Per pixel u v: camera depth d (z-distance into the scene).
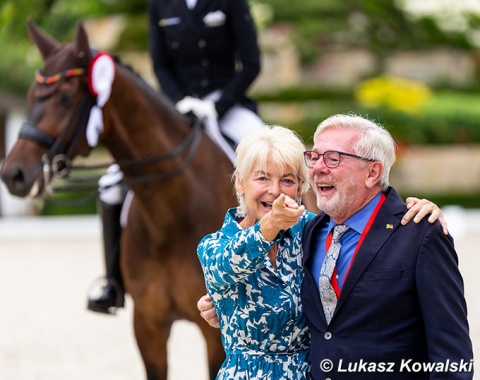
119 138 11.03
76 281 25.77
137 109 11.00
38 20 49.78
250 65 12.40
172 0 12.64
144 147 10.97
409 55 50.53
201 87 12.73
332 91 46.94
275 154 6.81
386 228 6.86
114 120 11.00
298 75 49.16
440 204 43.41
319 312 6.89
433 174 44.78
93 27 48.69
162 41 12.84
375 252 6.79
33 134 11.02
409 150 44.72
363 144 6.88
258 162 6.84
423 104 46.09
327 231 7.20
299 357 7.08
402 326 6.72
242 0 12.43
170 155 10.92
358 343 6.76
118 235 12.33
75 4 49.56
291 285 7.04
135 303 11.04
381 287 6.71
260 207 6.93
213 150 11.55
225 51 12.70
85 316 20.92
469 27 52.06
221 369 7.13
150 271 10.87
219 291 6.97
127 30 47.97
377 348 6.71
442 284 6.61
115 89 10.91
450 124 45.19
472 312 19.39
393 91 45.75
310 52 49.03
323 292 6.93
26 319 20.53
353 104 44.84
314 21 50.22
